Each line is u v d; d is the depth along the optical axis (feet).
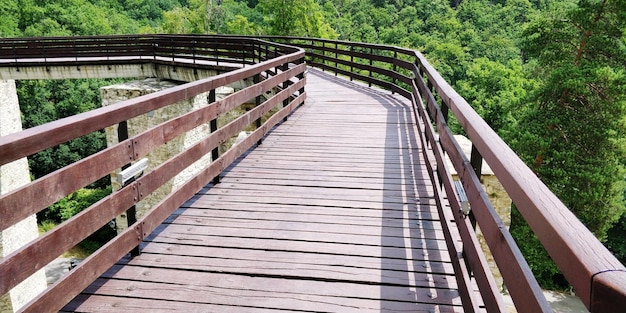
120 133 8.71
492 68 100.27
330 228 11.48
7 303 39.42
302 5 112.88
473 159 7.33
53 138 6.50
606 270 2.56
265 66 18.06
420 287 8.86
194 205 12.94
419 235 11.09
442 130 10.80
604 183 54.90
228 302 8.38
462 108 8.13
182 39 52.13
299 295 8.62
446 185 10.19
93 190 88.12
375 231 11.31
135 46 54.75
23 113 108.99
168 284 8.95
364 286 8.91
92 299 8.41
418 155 18.12
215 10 163.73
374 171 16.07
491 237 5.42
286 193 13.92
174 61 52.13
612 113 53.98
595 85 55.62
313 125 23.53
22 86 107.86
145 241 10.72
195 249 10.35
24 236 44.73
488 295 5.81
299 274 9.29
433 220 11.96
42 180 6.38
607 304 2.45
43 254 6.44
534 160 55.72
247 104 46.26
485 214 5.79
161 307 8.19
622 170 56.13
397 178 15.33
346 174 15.74
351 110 27.63
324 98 31.96
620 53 57.06
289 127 23.08
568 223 3.24
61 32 142.82
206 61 54.13
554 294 57.11
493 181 22.45
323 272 9.38
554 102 58.08
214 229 11.39
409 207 12.85
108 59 55.88
